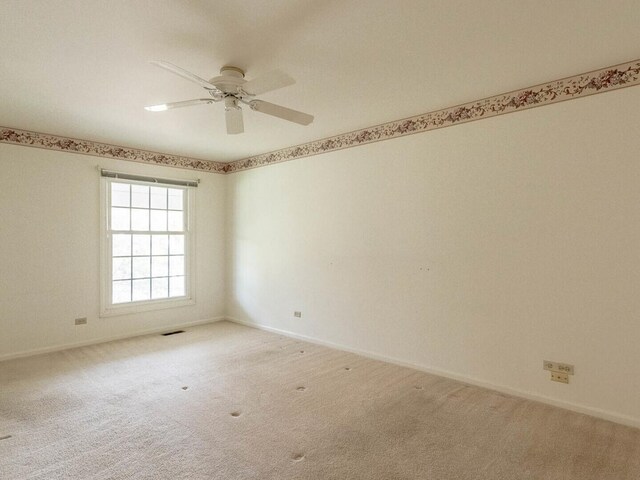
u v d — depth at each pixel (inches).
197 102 97.5
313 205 174.9
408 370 139.3
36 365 142.5
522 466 81.6
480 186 124.3
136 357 152.6
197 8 72.8
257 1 70.7
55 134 160.4
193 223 207.8
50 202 160.6
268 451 86.2
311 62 96.1
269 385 124.3
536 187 113.0
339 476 77.6
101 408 106.6
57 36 82.6
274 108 101.2
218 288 219.6
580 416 103.7
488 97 121.6
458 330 129.5
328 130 157.8
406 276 142.7
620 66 99.1
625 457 84.8
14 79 104.6
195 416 102.3
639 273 97.2
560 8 74.0
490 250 122.3
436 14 75.6
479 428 97.3
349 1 70.9
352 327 160.1
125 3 70.8
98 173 173.8
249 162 207.2
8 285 150.6
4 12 73.1
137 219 188.7
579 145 105.7
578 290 106.1
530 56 94.3
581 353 105.7
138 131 156.3
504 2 71.9
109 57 92.4
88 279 171.0
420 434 94.3
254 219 204.5
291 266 185.3
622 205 99.3
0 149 148.3
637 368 97.6
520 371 116.3
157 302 194.2
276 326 193.3
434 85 111.7
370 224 153.6
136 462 81.4
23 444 87.9
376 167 151.3
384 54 92.3
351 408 108.1
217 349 164.4
